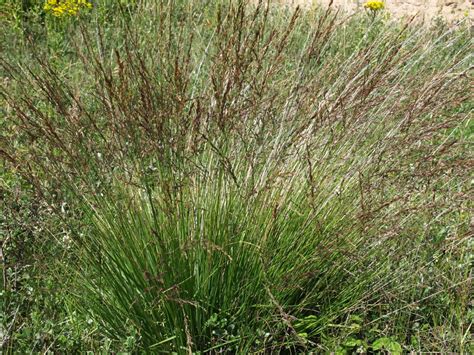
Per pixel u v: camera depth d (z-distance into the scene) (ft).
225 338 10.68
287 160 11.59
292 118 11.91
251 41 11.91
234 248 10.72
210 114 11.44
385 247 11.80
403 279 11.87
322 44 12.51
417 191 11.91
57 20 26.78
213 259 10.63
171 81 10.69
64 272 11.53
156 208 10.91
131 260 10.41
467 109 17.15
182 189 10.77
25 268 11.76
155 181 11.35
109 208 10.77
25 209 12.44
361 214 10.95
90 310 11.12
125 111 10.30
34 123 10.82
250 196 10.93
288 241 11.09
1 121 14.82
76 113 11.24
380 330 11.31
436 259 12.03
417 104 11.60
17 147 13.58
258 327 11.00
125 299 10.66
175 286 9.85
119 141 10.63
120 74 10.27
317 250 10.93
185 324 9.82
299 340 10.20
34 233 11.53
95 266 10.59
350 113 11.96
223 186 11.06
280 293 10.92
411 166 12.37
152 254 10.55
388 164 11.89
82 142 11.05
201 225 10.67
